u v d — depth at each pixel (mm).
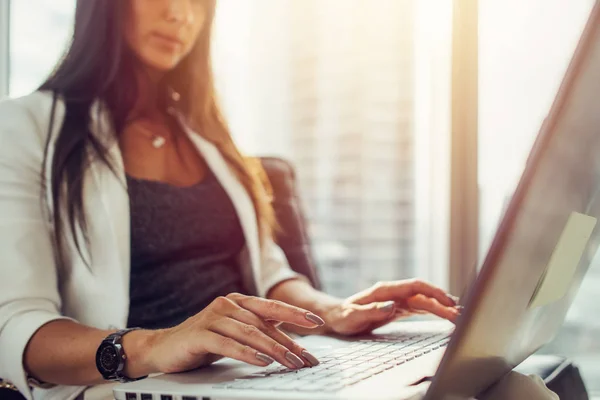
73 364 751
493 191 1715
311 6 2289
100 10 1117
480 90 1711
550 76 1626
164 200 1113
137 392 558
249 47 2344
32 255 894
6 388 840
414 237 2109
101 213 1024
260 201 1295
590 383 1537
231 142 1321
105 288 1007
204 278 1134
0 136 982
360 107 2195
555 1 1611
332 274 2223
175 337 672
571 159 473
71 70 1110
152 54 1172
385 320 988
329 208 2260
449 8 1768
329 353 750
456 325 456
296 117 2348
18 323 809
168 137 1229
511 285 476
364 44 2193
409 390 521
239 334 639
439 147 1860
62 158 1013
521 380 639
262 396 505
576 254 591
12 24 1769
